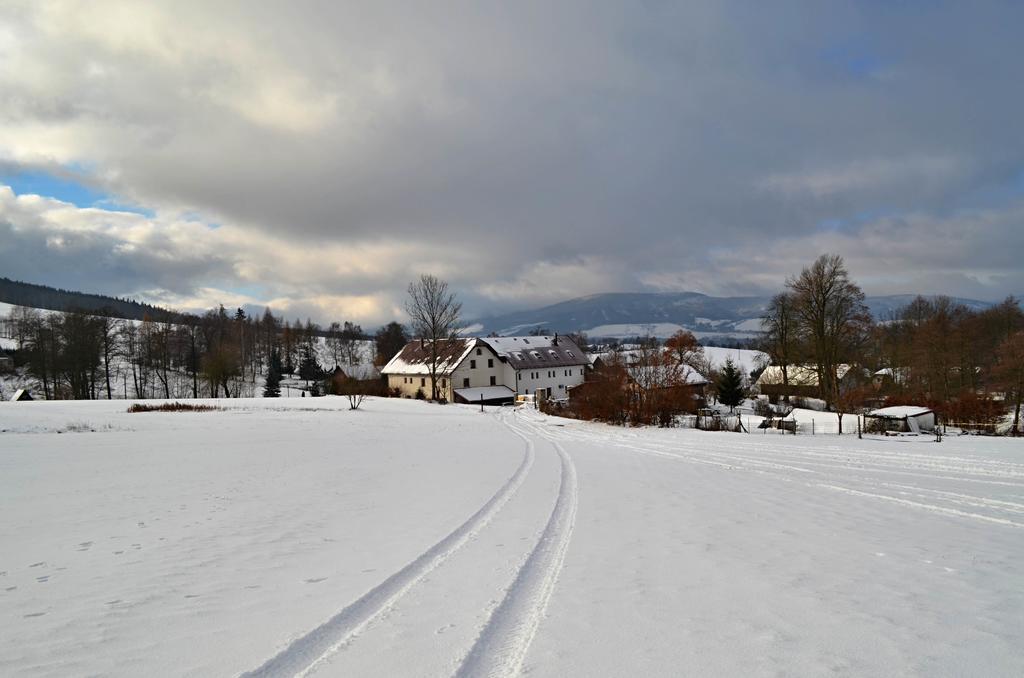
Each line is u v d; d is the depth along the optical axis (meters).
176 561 6.00
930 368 47.16
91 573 5.55
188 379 80.31
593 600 4.57
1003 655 3.32
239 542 6.85
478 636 3.86
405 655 3.57
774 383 60.38
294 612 4.41
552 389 75.38
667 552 6.15
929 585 4.76
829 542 6.46
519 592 4.86
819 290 41.59
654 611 4.26
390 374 76.56
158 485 11.31
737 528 7.35
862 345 43.12
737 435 29.00
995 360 47.62
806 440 24.77
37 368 57.78
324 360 117.69
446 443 22.66
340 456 17.14
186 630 4.04
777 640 3.63
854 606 4.26
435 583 5.17
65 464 14.16
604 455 18.81
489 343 71.69
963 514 8.24
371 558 6.09
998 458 15.77
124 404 40.56
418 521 8.12
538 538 7.02
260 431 25.38
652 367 40.78
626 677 3.14
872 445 21.09
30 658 3.55
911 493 10.23
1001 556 5.74
